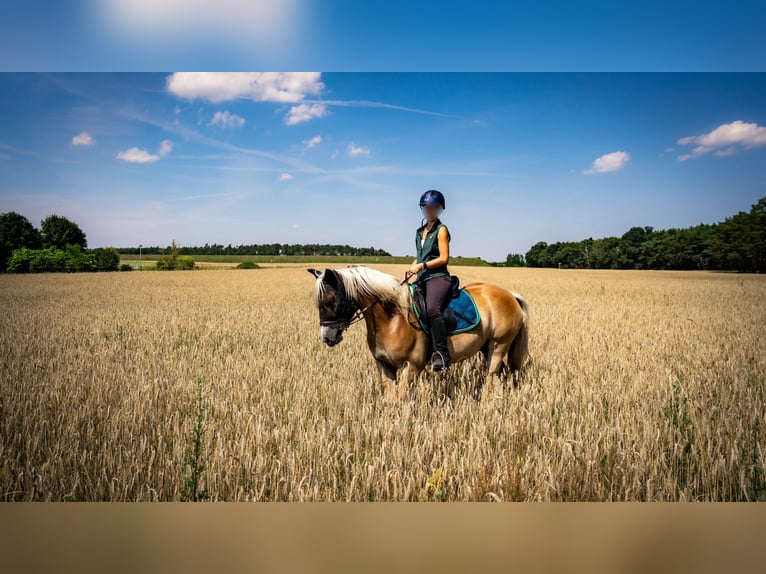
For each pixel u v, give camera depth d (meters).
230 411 3.99
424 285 4.08
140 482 2.91
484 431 3.43
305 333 8.46
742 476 2.83
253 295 17.89
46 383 4.71
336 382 4.96
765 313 11.48
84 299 15.33
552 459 3.16
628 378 5.13
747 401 4.20
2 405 3.98
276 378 5.12
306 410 3.99
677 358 6.18
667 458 3.27
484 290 4.68
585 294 18.62
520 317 4.80
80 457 3.12
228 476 2.91
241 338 7.89
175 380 4.98
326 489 2.88
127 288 21.09
